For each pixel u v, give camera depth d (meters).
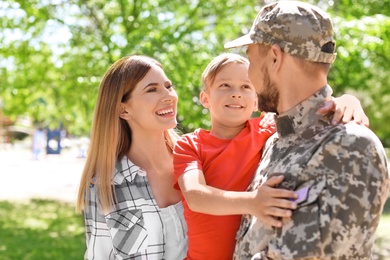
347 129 1.82
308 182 1.79
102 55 8.86
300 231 1.75
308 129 1.90
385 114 25.89
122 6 9.11
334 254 1.73
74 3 9.32
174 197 2.78
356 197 1.74
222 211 1.98
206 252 2.22
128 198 2.68
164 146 2.84
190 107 8.06
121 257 2.62
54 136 27.66
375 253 8.02
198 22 8.62
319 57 1.89
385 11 9.30
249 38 2.00
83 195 2.75
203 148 2.33
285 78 1.93
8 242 8.38
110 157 2.71
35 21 9.19
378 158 1.79
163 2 8.98
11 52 9.48
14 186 15.03
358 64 10.23
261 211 1.83
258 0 9.09
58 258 7.51
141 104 2.71
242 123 2.36
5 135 35.53
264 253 1.84
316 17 1.90
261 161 2.12
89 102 9.33
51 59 9.47
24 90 10.08
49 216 10.77
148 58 2.82
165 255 2.68
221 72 2.37
